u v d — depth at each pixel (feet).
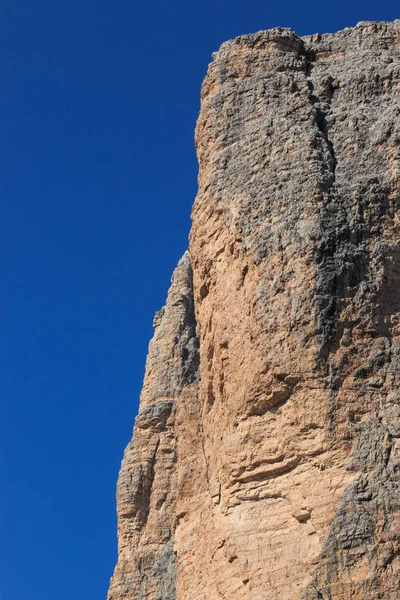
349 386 130.11
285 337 132.67
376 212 136.98
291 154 140.77
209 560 136.46
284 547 127.44
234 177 143.13
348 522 124.36
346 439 128.16
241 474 132.67
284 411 131.64
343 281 133.39
